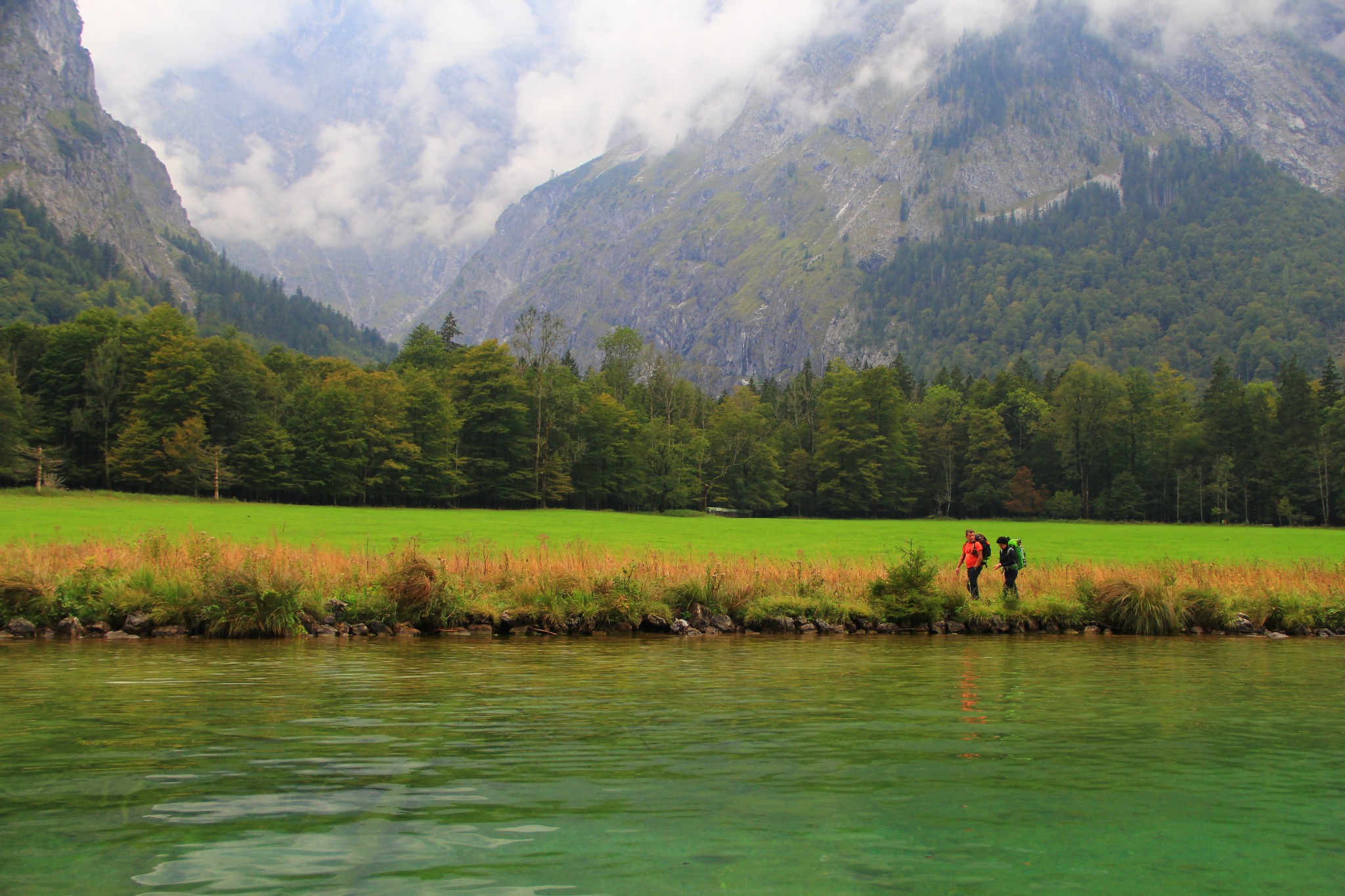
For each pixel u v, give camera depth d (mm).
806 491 142125
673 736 9578
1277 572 29922
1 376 94750
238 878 5285
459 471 115188
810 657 17750
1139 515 133500
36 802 6832
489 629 22312
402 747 8898
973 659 17734
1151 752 9039
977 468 138500
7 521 48594
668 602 24047
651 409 146375
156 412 102438
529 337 125812
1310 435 124125
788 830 6363
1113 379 161625
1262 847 6148
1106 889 5309
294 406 111562
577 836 6160
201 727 9805
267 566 21219
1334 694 13242
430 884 5215
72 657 15969
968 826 6523
